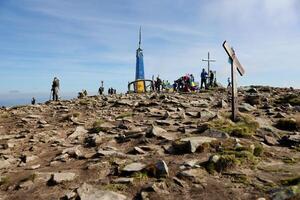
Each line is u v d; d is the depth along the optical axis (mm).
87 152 12359
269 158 10398
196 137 11906
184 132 13367
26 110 26219
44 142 14945
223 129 12844
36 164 11742
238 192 8078
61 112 24062
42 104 31781
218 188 8352
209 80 42219
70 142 14539
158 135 12914
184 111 19141
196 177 8875
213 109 19578
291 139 11953
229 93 31453
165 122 15406
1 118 22734
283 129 14109
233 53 15188
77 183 9289
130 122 16938
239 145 10992
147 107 22031
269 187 8109
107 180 9242
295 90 33469
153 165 9477
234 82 15188
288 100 22188
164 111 19750
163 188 8477
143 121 16891
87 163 10859
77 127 17188
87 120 19594
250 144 11344
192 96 29094
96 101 29375
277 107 19656
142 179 9031
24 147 14242
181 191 8336
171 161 10188
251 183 8461
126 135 14023
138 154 11305
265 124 14633
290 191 7527
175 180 8797
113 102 27312
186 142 11258
